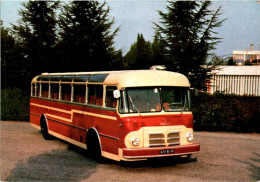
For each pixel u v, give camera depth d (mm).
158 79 8609
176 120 8492
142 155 7848
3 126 17500
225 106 15438
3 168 8602
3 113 20484
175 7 16797
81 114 10391
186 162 9422
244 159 9805
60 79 12297
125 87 8266
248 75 23031
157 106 8406
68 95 11562
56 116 12500
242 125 15203
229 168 8719
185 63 16094
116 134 8320
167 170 8516
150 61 17562
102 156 9109
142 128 8086
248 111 15133
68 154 10555
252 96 15266
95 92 9633
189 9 16844
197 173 8195
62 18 19062
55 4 20672
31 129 16562
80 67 19609
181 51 16344
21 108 20266
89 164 9164
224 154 10477
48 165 8984
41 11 20344
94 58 19047
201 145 12031
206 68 16578
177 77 8969
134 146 7969
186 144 8508
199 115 15617
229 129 15414
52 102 12898
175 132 8406
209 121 15516
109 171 8398
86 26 18828
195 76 16391
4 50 21547
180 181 7473
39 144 12383
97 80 9547
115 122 8375
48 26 20469
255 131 15172
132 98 8258
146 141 8070
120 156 8125
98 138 9164
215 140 13117
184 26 17016
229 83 23328
